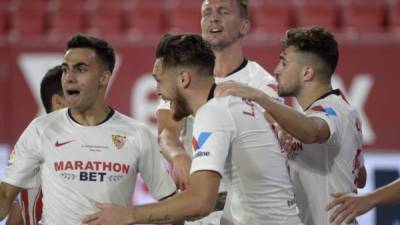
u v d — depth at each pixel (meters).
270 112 11.41
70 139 11.96
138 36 35.28
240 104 11.05
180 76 10.98
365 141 29.45
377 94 29.62
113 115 12.30
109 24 38.28
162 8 38.91
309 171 12.91
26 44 31.80
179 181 12.50
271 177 11.12
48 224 11.91
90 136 12.00
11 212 14.09
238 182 11.13
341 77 29.94
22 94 31.70
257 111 11.28
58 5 39.94
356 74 29.84
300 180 13.01
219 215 13.95
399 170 28.59
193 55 10.91
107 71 12.23
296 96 13.29
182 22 37.84
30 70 31.75
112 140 12.02
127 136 12.12
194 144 10.67
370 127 29.52
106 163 11.91
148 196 27.70
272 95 14.62
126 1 40.78
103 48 12.13
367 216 26.09
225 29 14.82
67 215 11.78
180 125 14.38
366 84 29.73
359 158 13.43
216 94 11.05
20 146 12.17
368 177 28.61
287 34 13.20
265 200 11.10
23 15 38.75
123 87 31.02
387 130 29.39
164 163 12.98
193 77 10.97
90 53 11.96
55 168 11.89
